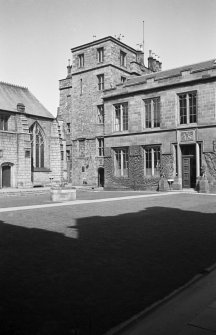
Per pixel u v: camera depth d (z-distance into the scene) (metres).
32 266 6.74
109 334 4.21
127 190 34.03
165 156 31.27
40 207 16.94
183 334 4.34
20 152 39.78
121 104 35.38
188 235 9.74
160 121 31.83
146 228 10.73
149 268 6.77
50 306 4.91
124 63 43.44
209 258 7.62
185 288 5.88
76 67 44.09
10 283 5.80
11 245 8.43
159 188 30.72
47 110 46.16
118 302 5.12
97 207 16.67
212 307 5.15
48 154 44.91
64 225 11.27
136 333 4.34
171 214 13.91
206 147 28.48
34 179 42.59
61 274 6.28
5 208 16.52
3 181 38.56
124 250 8.05
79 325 4.38
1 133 38.12
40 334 4.11
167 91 31.31
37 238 9.23
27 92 46.53
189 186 30.34
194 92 29.61
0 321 4.44
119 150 35.38
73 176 43.59
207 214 13.92
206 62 33.47
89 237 9.38
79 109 43.47
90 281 5.95
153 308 5.01
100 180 41.19
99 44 41.66
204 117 28.69
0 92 41.81
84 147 42.69
